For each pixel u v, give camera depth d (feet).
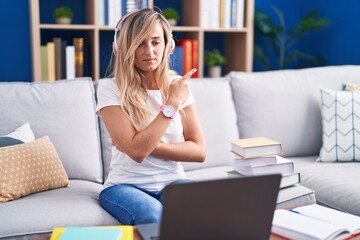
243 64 11.76
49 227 5.29
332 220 4.49
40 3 11.20
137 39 5.71
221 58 11.76
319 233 4.09
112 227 4.16
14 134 6.48
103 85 5.96
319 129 8.27
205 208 3.35
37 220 5.32
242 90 8.14
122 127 5.66
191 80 7.91
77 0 11.46
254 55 12.59
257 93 8.13
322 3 12.59
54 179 6.28
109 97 5.81
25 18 11.24
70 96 7.15
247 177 3.40
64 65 10.40
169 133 5.99
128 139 5.60
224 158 7.75
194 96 7.73
